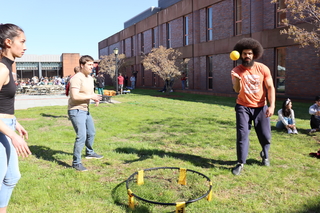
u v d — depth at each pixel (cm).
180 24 2505
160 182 405
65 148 601
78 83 445
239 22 1872
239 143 439
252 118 454
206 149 579
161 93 2306
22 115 1126
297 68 1506
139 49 3388
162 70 2017
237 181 405
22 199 344
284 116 735
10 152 251
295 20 1459
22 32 252
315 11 1060
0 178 241
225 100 1634
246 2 1778
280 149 565
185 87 2491
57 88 2792
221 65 2041
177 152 562
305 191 367
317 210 315
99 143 639
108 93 2016
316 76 1413
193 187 386
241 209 321
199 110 1207
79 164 460
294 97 1498
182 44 2491
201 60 2255
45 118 1048
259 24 1686
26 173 437
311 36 1106
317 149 566
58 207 325
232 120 919
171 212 317
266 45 1647
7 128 232
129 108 1317
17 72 4825
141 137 708
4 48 245
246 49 429
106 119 995
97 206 330
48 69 5009
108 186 388
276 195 357
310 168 456
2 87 241
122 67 3769
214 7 2073
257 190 373
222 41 1998
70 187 387
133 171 450
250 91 439
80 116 452
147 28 3128
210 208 322
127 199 349
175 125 861
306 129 751
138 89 3080
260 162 488
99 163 490
